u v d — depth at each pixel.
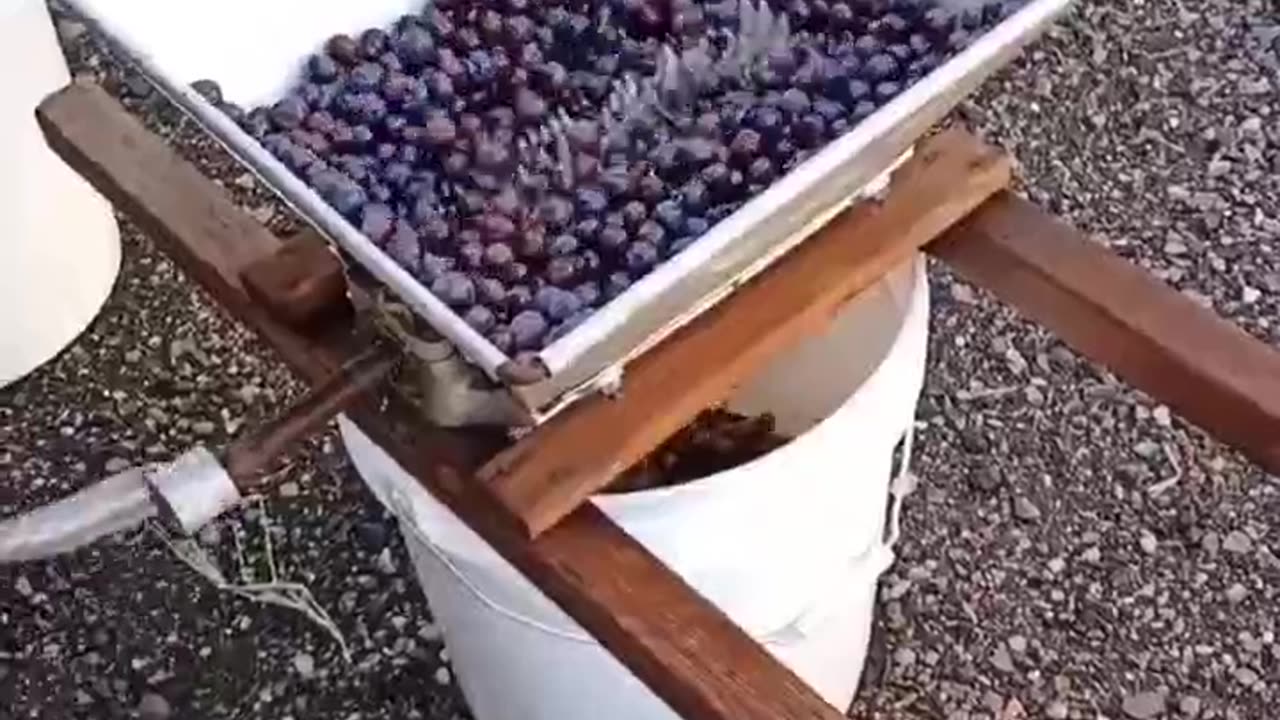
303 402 0.95
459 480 0.93
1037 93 1.71
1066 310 0.99
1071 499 1.43
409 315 0.90
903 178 1.01
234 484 0.93
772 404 1.21
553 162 1.07
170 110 1.73
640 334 0.88
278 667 1.38
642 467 1.12
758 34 1.14
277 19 1.11
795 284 0.97
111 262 1.59
